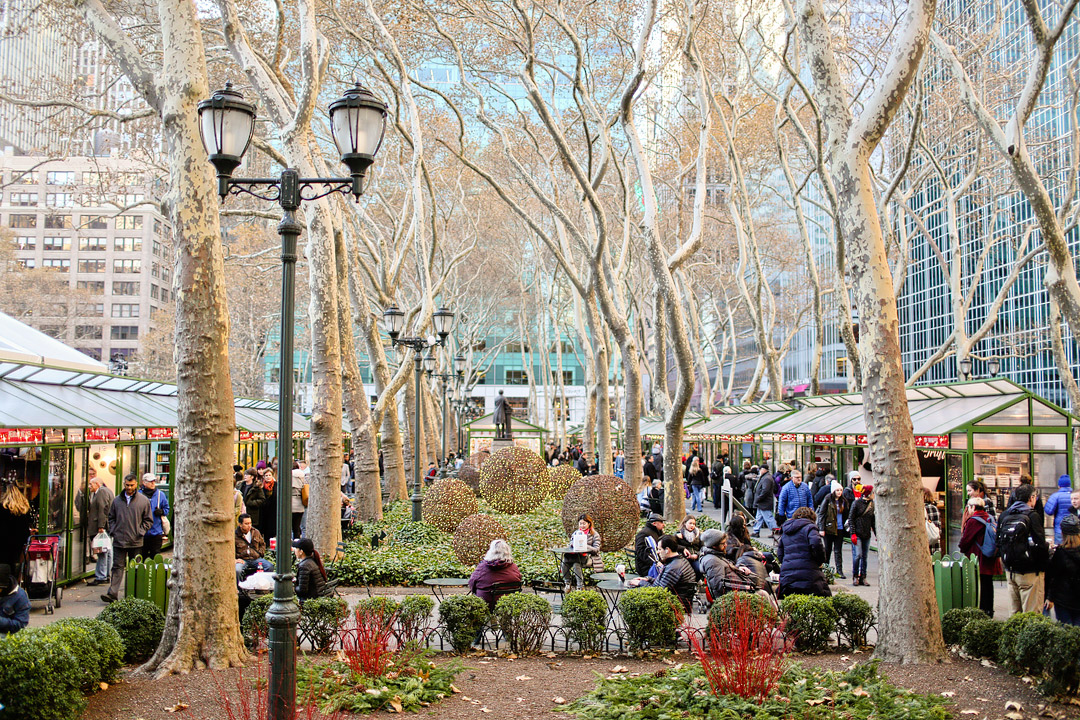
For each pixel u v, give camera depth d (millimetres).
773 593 10539
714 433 31391
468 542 14844
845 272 20844
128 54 9227
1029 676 7824
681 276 34938
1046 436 15703
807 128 29641
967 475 15680
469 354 50406
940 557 11531
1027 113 12555
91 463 15078
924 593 8648
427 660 8414
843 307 20938
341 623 8992
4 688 6152
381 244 26297
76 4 9406
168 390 20281
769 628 8109
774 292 48781
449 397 48406
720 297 44469
